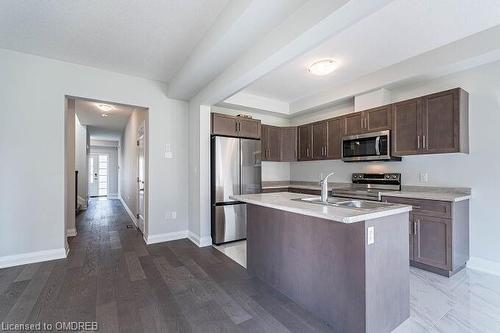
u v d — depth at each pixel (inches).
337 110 175.5
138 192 193.2
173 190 156.8
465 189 112.7
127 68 132.9
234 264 115.2
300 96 179.3
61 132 122.4
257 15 76.0
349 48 108.8
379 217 64.2
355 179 159.9
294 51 81.7
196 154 150.1
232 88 116.4
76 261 117.1
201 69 114.3
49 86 119.9
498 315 74.3
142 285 93.4
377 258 63.9
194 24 93.9
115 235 165.8
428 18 87.3
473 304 80.3
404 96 134.3
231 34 85.9
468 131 111.0
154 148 150.5
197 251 133.8
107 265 112.5
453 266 98.8
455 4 79.8
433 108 112.6
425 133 115.1
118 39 103.9
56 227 120.3
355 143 147.3
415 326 69.4
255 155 162.4
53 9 84.3
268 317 73.7
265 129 188.2
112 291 88.5
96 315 73.9
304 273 78.5
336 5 62.1
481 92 108.1
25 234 113.8
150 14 87.6
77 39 103.7
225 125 153.3
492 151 105.3
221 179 147.5
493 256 104.6
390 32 96.0
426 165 126.3
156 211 150.6
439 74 117.0
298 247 80.9
